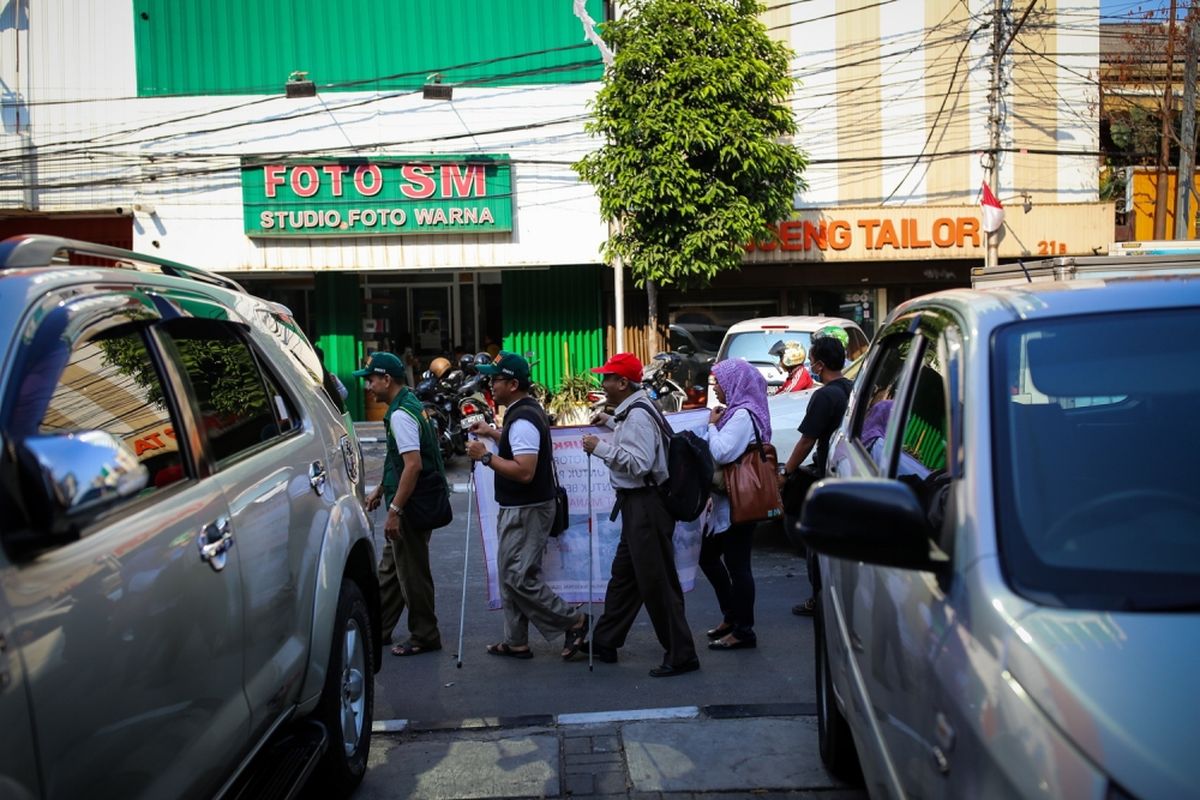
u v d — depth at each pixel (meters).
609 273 19.98
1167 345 2.65
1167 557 2.19
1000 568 2.21
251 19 19.02
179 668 2.66
